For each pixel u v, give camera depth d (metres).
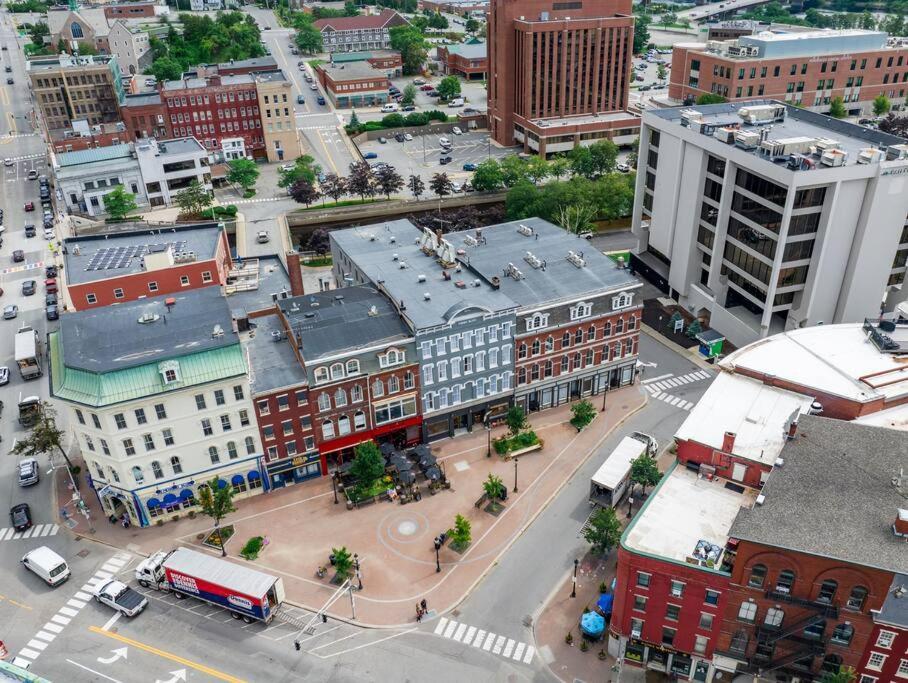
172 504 83.44
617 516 82.88
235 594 69.25
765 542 54.81
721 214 111.56
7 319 127.00
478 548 79.25
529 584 74.81
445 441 96.44
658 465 90.25
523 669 66.06
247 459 85.38
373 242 114.44
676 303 128.75
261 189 185.00
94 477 82.56
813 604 56.31
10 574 77.56
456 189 179.25
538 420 100.12
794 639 58.19
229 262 123.81
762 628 59.41
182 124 197.12
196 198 163.38
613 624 65.75
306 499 87.06
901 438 64.94
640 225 136.62
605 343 101.69
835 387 74.62
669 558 60.31
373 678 65.25
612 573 75.81
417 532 81.50
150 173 172.00
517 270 100.31
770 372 77.69
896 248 103.62
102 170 169.00
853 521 56.44
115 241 119.19
